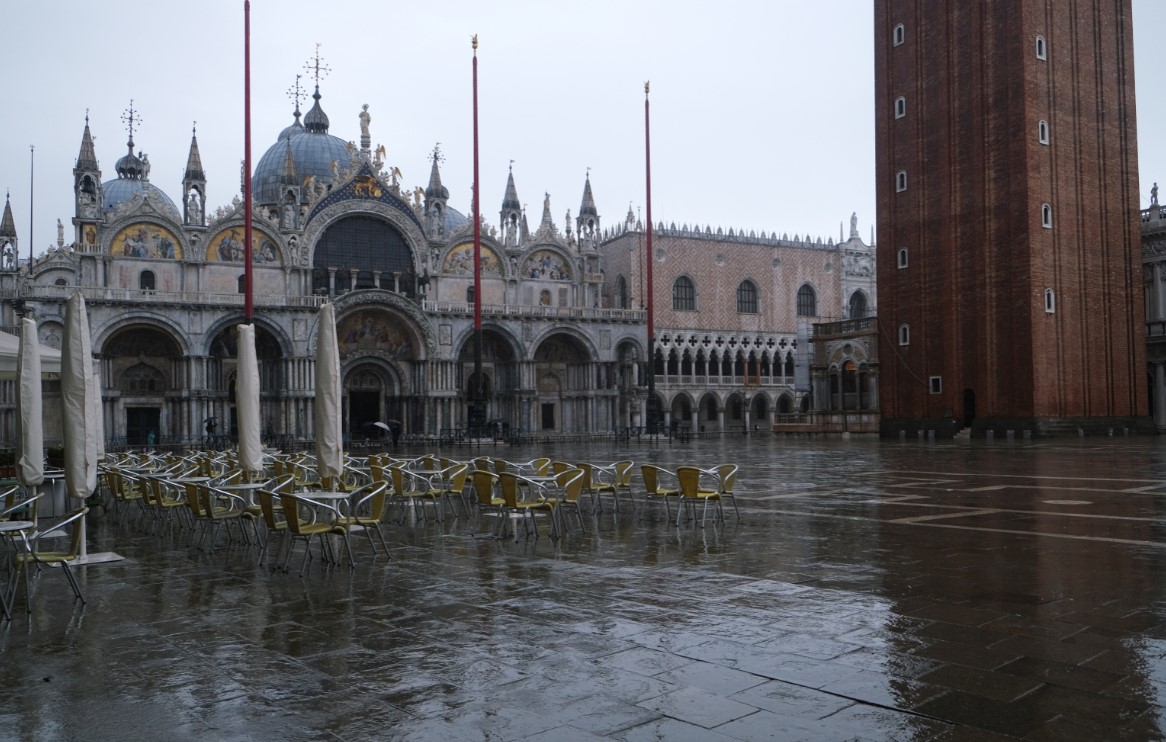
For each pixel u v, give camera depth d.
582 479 20.16
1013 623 10.91
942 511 22.17
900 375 76.06
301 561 16.59
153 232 78.50
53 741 7.76
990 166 69.06
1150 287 84.19
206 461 28.62
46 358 23.56
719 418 106.75
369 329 83.94
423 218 89.31
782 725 7.75
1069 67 69.88
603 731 7.72
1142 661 9.30
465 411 89.81
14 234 86.44
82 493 16.16
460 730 7.82
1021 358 66.62
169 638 11.06
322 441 19.14
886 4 77.56
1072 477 31.19
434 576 14.76
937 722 7.72
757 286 111.44
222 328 76.75
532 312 89.12
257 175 99.62
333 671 9.57
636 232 104.62
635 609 12.10
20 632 11.45
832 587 13.29
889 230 76.94
